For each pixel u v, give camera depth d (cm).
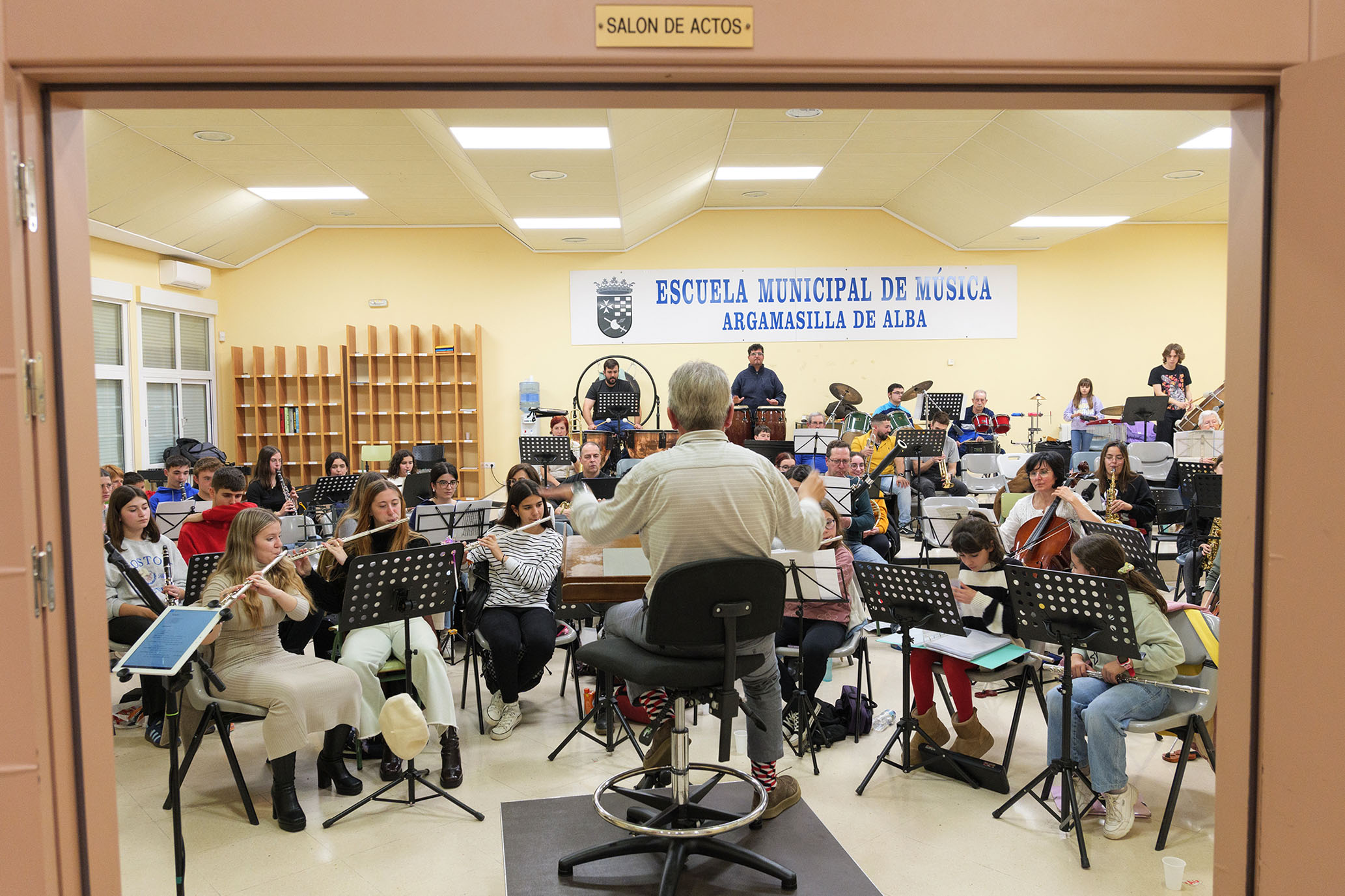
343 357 1026
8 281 146
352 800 313
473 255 1046
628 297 1054
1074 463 838
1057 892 249
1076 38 159
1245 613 171
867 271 1059
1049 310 1074
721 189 971
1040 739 368
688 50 158
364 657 330
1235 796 173
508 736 374
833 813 299
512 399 1051
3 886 151
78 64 149
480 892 251
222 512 442
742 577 201
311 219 1006
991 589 344
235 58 152
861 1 159
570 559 280
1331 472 155
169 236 879
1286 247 159
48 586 153
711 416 216
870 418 823
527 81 162
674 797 242
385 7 154
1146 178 791
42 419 152
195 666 298
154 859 271
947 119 736
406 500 636
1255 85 166
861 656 384
